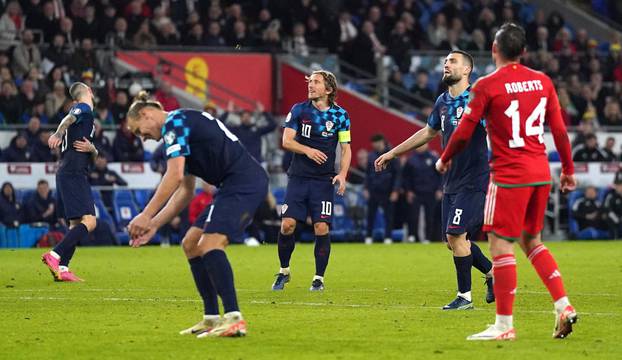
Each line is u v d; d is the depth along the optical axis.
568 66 109.19
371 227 86.69
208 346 28.44
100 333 31.16
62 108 87.62
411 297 42.16
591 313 36.16
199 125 29.34
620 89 107.69
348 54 104.75
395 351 27.56
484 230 29.92
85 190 50.78
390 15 108.62
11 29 93.75
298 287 46.88
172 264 60.44
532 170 29.39
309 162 46.50
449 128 39.34
